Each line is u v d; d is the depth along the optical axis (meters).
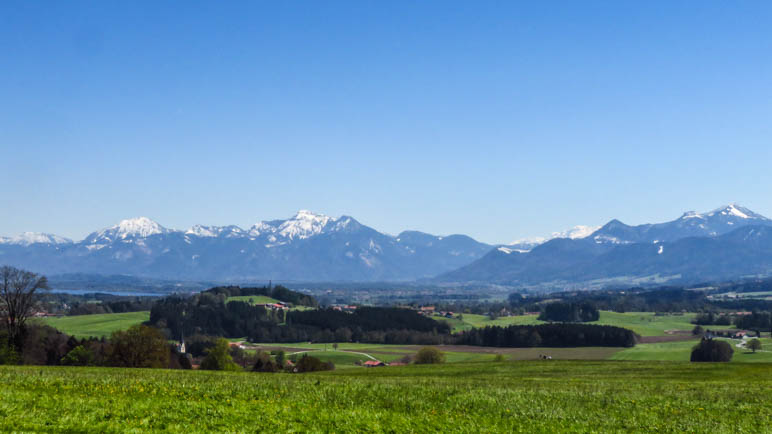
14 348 90.56
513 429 29.78
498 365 73.69
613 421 32.81
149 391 32.16
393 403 34.41
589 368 68.56
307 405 31.45
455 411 33.50
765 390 45.94
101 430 22.56
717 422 33.53
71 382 33.94
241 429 24.62
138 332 89.38
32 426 21.88
